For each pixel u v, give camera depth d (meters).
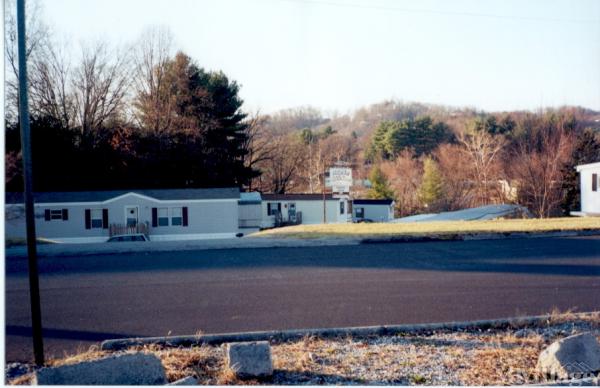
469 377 6.16
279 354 6.85
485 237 17.47
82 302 9.75
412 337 7.59
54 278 11.95
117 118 40.44
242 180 47.22
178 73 41.75
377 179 58.38
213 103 43.28
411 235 17.31
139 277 11.95
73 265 13.61
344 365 6.50
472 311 8.90
